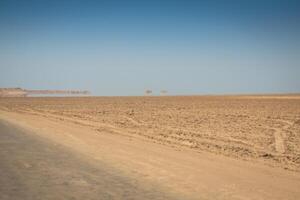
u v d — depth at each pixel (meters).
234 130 22.94
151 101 76.75
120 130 22.34
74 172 10.73
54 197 8.35
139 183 9.59
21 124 25.44
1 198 8.24
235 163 12.41
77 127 23.83
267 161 13.18
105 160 12.50
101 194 8.62
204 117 32.94
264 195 8.61
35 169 11.07
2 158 12.69
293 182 9.90
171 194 8.66
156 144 16.59
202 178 10.12
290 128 24.72
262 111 42.19
